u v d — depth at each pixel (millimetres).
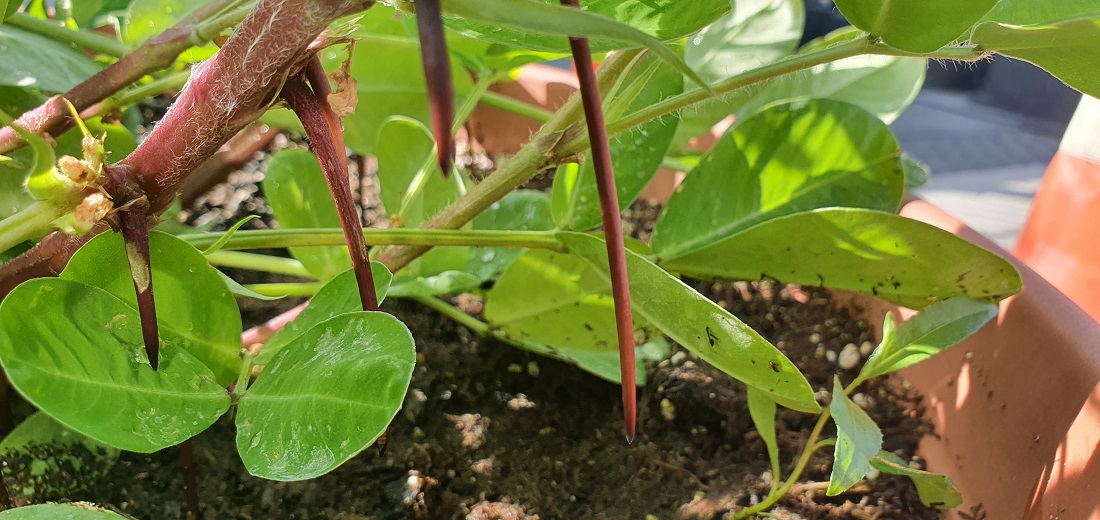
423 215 240
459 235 185
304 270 259
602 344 236
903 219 167
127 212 117
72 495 168
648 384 264
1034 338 193
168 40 135
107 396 116
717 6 141
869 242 175
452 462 225
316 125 116
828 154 198
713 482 227
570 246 188
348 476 214
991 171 394
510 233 188
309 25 104
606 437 244
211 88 111
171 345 133
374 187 386
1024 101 442
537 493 218
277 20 104
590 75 101
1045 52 133
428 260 240
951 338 178
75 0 214
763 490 219
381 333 116
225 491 203
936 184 381
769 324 295
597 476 228
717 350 156
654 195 374
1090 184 268
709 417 250
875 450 160
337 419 108
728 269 202
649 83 211
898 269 182
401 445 228
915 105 458
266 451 112
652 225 354
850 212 168
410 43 252
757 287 315
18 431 161
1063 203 280
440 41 76
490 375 264
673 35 147
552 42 141
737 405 249
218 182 356
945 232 167
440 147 78
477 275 266
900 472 177
